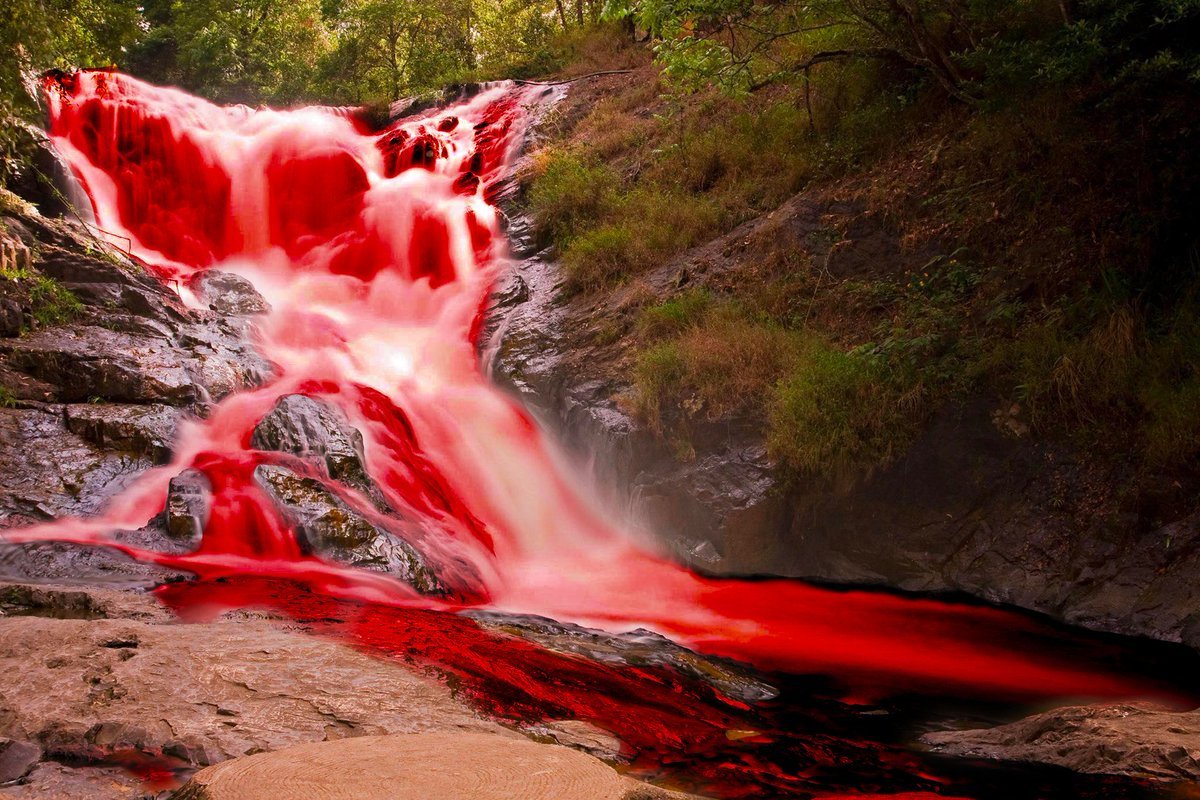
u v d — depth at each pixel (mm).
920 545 9633
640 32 23578
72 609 6914
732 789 4500
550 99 20594
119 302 13211
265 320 14383
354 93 27734
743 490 10234
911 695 6574
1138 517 8516
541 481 12375
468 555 10148
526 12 28281
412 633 6621
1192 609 7754
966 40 13000
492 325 14359
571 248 15000
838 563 10047
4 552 8258
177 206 18078
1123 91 10453
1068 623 8375
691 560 10438
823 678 6980
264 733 4195
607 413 11594
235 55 29109
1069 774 4836
